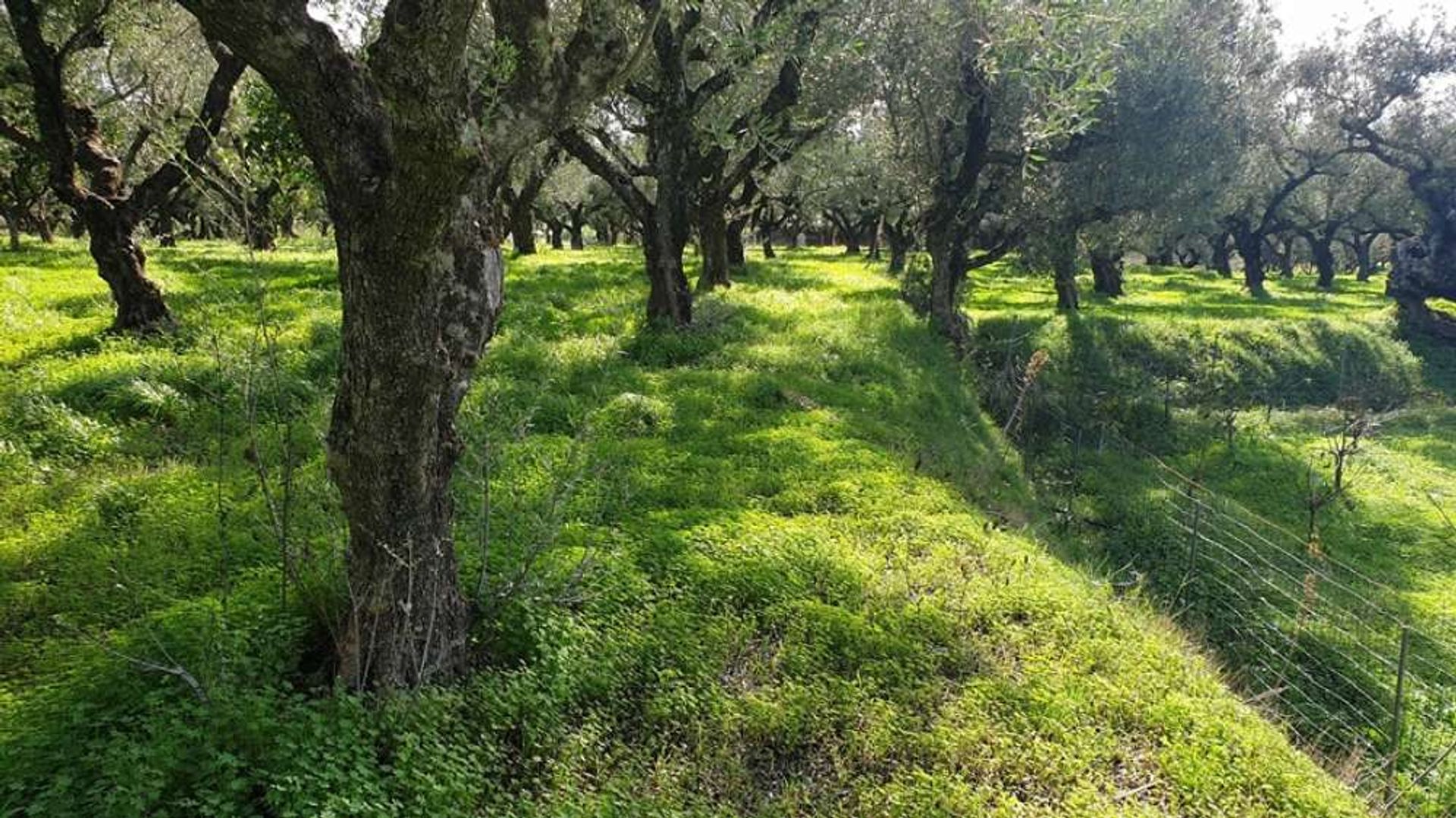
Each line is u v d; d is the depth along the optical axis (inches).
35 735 177.9
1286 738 276.4
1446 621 441.1
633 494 347.9
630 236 2274.9
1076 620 303.1
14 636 226.5
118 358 463.5
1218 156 852.0
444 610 213.6
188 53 711.1
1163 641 311.6
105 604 239.6
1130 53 687.7
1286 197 1492.4
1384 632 422.9
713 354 602.9
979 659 270.1
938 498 394.3
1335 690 364.5
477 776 186.7
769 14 555.2
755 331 686.5
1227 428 771.4
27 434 353.1
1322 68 1240.2
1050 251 971.9
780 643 266.2
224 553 222.4
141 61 653.9
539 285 871.7
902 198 1027.9
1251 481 658.2
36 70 487.5
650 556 297.1
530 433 407.8
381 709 191.3
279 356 465.1
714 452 418.3
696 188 682.2
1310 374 974.4
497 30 209.8
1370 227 1670.8
